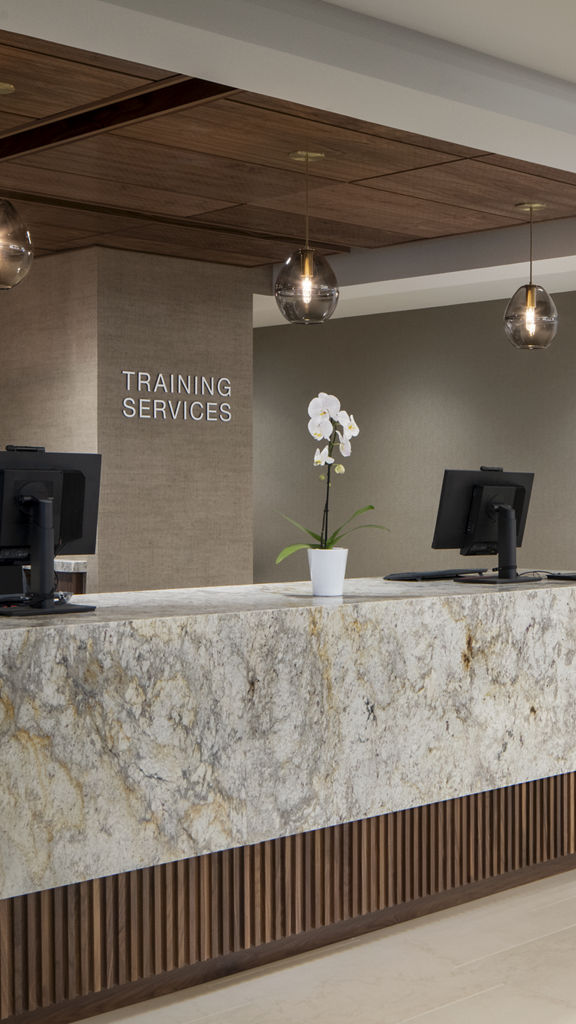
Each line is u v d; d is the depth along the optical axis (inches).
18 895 125.9
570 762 181.2
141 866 135.0
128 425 305.0
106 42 151.5
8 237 173.6
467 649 166.9
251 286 333.7
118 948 138.3
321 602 158.2
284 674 147.0
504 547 193.9
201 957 145.4
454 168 232.8
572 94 193.3
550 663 177.9
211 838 140.8
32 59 172.6
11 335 322.3
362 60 163.0
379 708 156.6
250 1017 137.2
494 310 383.6
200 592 178.5
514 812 182.1
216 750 140.9
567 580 199.0
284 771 147.2
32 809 126.1
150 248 304.0
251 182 242.8
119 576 303.9
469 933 164.2
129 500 305.6
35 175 236.2
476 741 167.9
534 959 154.1
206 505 322.7
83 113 204.8
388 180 242.2
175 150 218.1
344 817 153.2
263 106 191.3
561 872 192.9
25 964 130.5
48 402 312.7
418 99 173.3
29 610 140.9
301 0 156.3
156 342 311.1
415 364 405.4
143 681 134.6
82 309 303.1
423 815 169.0
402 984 146.5
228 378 328.2
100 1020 136.6
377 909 163.9
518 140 195.3
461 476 191.0
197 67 160.6
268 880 151.0
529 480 200.1
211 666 140.3
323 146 216.1
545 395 372.2
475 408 389.7
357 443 422.6
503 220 283.7
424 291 364.5
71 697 128.9
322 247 315.6
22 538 146.6
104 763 131.5
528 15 163.9
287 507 444.8
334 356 428.5
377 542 418.0
